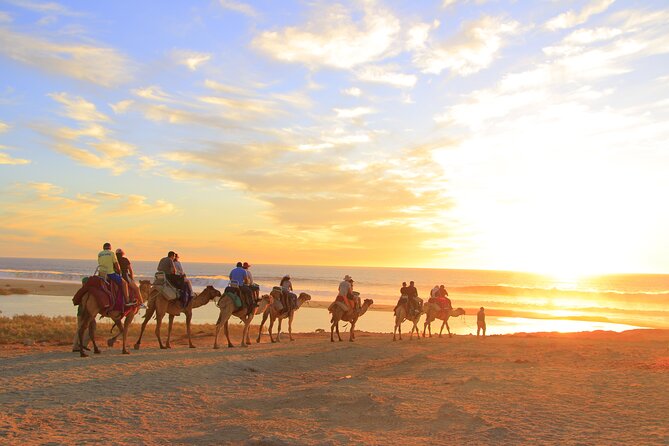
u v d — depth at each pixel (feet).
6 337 72.43
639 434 25.41
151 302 62.23
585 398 33.81
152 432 29.07
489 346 72.59
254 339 83.05
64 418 30.91
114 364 47.57
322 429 28.07
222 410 34.58
